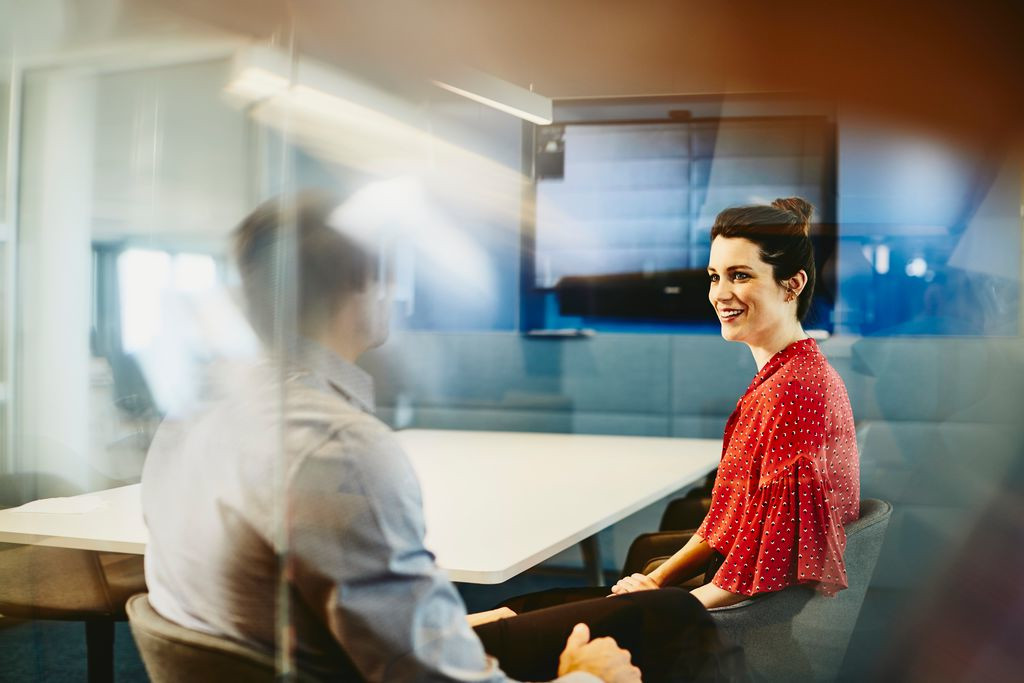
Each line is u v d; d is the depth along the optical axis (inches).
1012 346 68.2
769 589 52.0
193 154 118.0
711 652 48.3
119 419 119.3
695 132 111.0
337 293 43.0
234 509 38.7
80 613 61.6
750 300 58.1
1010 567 54.2
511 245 121.3
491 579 51.5
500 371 119.7
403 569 37.4
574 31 115.9
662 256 116.3
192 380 42.7
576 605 49.7
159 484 42.6
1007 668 53.3
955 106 86.4
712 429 115.7
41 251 123.6
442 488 76.9
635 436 116.7
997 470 57.8
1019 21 86.7
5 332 121.1
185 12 115.6
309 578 36.9
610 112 117.3
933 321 75.9
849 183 92.0
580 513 66.9
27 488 106.5
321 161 104.1
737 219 58.6
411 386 123.9
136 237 121.8
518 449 100.3
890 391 69.5
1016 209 81.0
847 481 54.5
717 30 108.7
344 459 37.5
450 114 114.3
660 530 90.7
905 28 89.3
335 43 108.9
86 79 123.6
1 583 61.8
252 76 110.8
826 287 82.8
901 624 54.7
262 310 42.6
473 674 38.4
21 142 123.2
